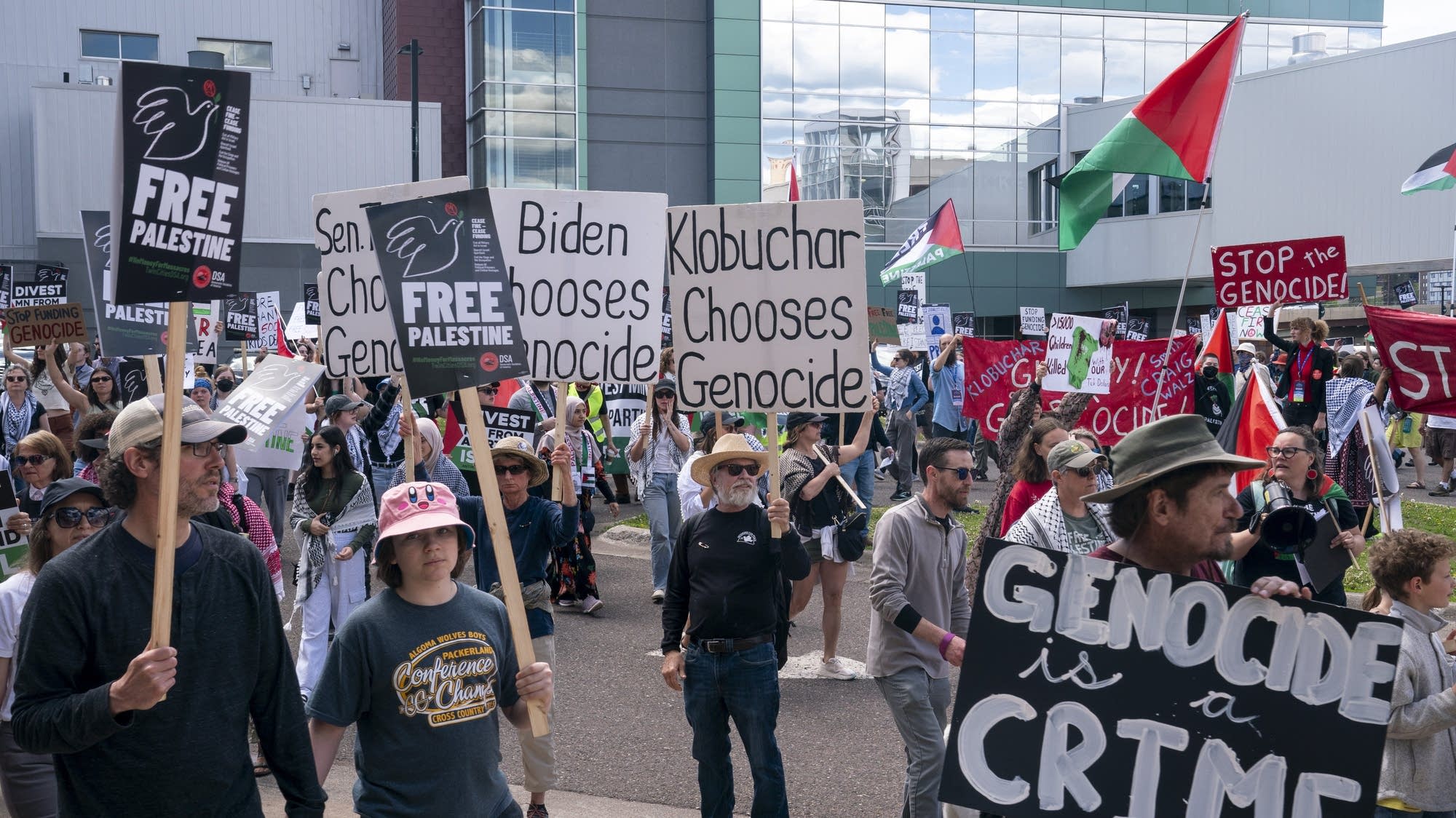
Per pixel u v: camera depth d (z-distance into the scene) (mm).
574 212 6617
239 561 3387
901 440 16906
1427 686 4242
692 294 5930
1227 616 3129
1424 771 4301
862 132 38031
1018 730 3191
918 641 5176
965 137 38594
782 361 5824
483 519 6129
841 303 5777
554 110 36938
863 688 8180
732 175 37469
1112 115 37750
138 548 3264
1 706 4422
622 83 37375
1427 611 4391
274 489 11906
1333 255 9938
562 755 6922
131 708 2965
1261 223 34781
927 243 20578
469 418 4020
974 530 13242
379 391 8453
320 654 7285
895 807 6105
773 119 37594
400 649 3801
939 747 5129
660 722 7508
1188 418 3164
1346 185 32750
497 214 6586
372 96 40219
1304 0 39312
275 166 32688
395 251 4199
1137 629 3160
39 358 12797
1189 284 38281
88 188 31203
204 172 3141
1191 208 36562
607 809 6141
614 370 6625
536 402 11625
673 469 10797
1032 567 3223
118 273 2996
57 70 36281
